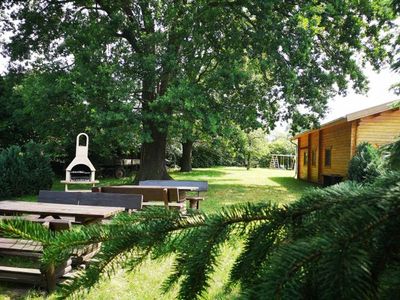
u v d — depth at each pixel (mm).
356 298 544
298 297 586
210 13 14281
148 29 15094
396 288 566
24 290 3967
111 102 12992
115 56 14312
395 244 630
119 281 4047
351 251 593
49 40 16766
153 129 16375
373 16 13688
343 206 795
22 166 12312
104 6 15742
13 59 16438
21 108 17172
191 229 904
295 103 14797
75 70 13578
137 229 910
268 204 913
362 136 13914
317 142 19531
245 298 634
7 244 3963
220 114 14172
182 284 836
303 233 796
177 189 7234
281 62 13430
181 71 14742
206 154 35812
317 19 12859
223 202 10984
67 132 15438
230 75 13414
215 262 844
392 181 897
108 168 21609
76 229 951
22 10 16000
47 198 5910
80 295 887
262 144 32375
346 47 15000
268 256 824
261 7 13469
